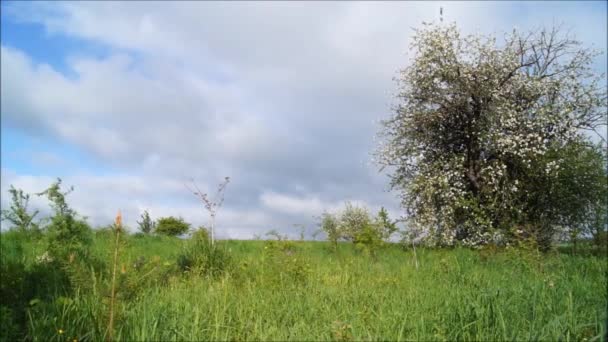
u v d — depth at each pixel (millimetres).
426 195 21359
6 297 6047
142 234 17922
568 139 21406
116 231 4965
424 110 22391
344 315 5691
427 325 5273
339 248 14594
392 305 6109
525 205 20234
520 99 22094
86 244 10750
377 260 12852
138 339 4621
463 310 5539
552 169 20297
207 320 5516
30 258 9320
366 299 6730
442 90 21703
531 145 20906
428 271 10336
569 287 7492
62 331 4770
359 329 5102
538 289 7066
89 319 5055
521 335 5059
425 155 22609
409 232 15227
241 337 5113
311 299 6547
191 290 7402
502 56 21812
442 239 20000
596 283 8281
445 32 21875
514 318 5559
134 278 5078
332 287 7676
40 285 6738
